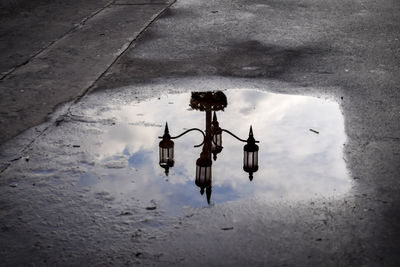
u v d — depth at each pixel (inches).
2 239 140.7
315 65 288.2
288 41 336.8
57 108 233.8
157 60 303.1
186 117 223.8
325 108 228.4
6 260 132.2
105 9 444.8
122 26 383.9
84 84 265.4
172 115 226.4
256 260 129.0
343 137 198.7
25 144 198.1
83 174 175.3
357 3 448.5
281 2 458.6
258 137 202.5
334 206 152.3
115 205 156.1
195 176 173.3
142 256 132.0
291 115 222.7
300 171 174.9
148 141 201.5
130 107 235.1
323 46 324.5
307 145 194.1
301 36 348.2
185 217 148.7
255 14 413.7
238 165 180.1
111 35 359.9
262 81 265.3
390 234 138.3
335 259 128.7
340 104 231.6
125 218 149.1
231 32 361.1
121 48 327.9
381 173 170.6
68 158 186.9
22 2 477.7
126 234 141.5
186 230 142.5
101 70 287.1
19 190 165.3
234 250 133.2
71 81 270.4
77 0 486.6
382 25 373.1
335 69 280.8
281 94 247.1
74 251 135.0
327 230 140.6
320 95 243.4
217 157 185.9
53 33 369.7
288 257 129.9
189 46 330.3
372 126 207.3
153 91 254.4
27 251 135.5
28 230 144.5
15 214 152.2
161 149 187.2
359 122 211.6
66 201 158.9
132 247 135.9
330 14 410.3
